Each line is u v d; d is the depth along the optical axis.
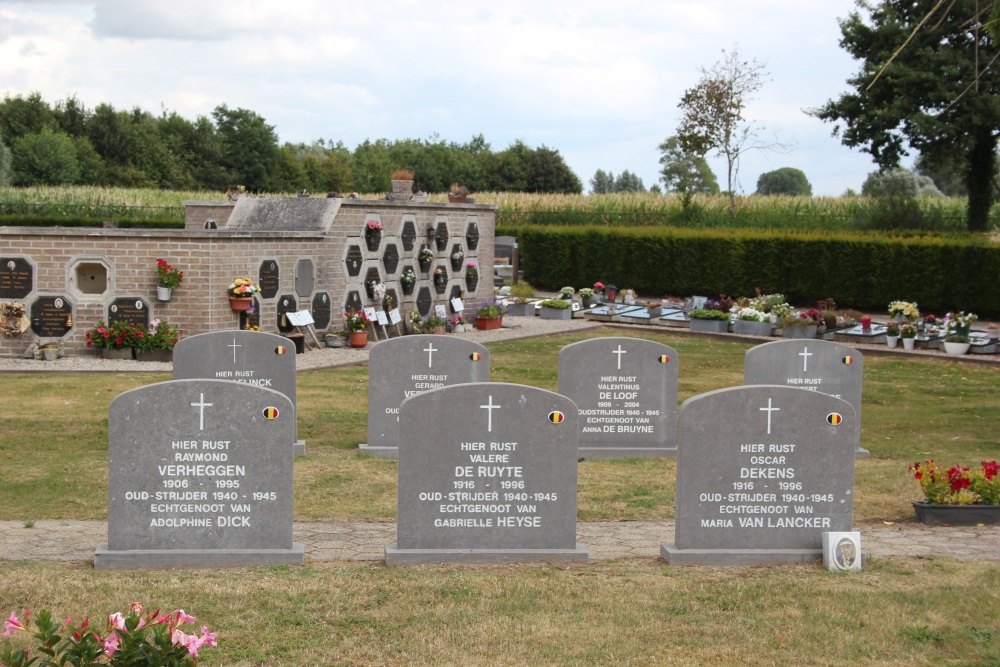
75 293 20.88
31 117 78.81
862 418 16.75
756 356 13.70
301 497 10.86
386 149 97.38
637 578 8.00
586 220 50.16
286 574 7.88
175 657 4.85
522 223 51.19
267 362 13.31
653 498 11.10
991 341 24.64
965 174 41.81
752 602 7.44
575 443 8.48
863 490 11.48
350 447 13.94
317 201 24.27
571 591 7.61
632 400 13.68
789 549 8.61
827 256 34.66
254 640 6.56
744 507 8.58
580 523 10.09
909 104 37.91
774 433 8.53
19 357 20.80
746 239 36.31
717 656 6.45
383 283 25.77
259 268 22.05
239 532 8.20
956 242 32.31
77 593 7.21
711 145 46.00
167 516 8.11
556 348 24.88
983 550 9.01
